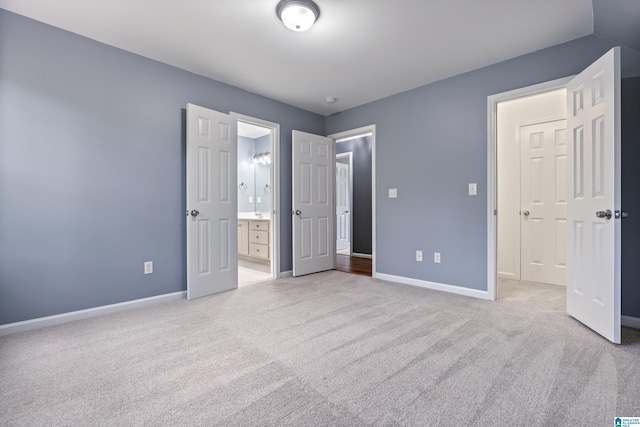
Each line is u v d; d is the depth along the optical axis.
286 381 1.57
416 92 3.56
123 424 1.26
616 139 1.92
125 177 2.72
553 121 3.62
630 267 2.32
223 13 2.20
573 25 2.34
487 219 3.02
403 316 2.51
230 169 3.38
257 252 5.04
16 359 1.80
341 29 2.40
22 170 2.25
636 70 2.30
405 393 1.46
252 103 3.69
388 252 3.82
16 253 2.22
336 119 4.47
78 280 2.48
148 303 2.84
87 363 1.75
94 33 2.46
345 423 1.26
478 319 2.44
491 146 3.00
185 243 3.11
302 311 2.65
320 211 4.37
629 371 1.64
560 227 3.57
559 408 1.34
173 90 3.02
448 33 2.46
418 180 3.54
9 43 2.19
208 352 1.89
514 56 2.83
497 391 1.47
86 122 2.51
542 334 2.13
